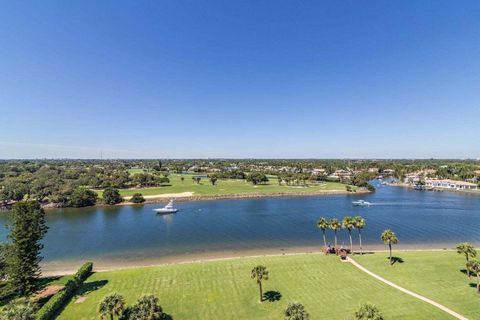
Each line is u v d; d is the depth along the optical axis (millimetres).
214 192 157500
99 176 179625
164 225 91688
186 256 61969
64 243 72250
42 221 40250
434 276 44281
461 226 87625
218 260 54094
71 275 47438
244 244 70688
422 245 68500
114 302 30375
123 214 109750
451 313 33312
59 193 125062
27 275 37750
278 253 63000
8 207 117938
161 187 174000
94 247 68875
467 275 44625
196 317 33094
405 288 40125
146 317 27734
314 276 44531
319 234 79562
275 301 36625
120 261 58969
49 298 38094
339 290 39562
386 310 33938
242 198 149750
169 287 41000
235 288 40469
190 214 109375
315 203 134875
